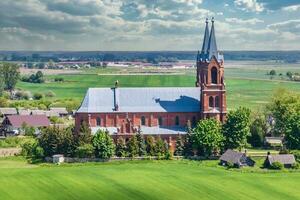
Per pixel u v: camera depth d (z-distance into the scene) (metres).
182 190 181.25
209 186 186.62
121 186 185.62
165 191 179.88
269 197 174.12
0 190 180.50
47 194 176.00
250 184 190.00
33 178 196.88
